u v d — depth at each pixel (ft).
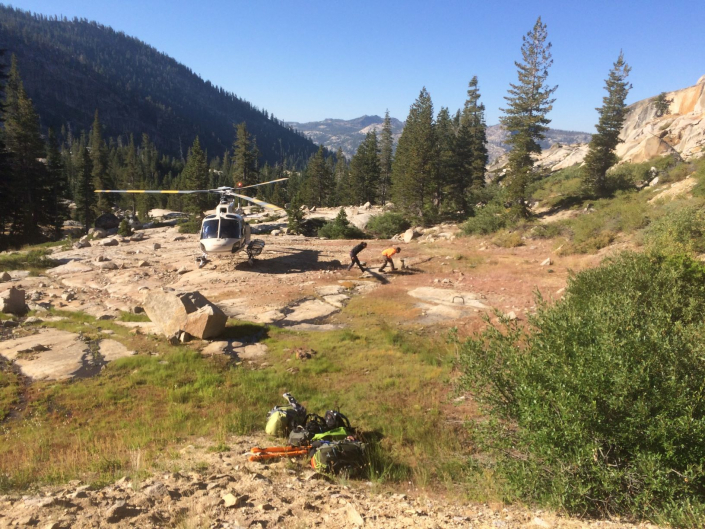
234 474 15.98
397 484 16.79
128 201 337.93
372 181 227.61
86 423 22.84
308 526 11.93
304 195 262.67
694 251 40.75
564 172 168.76
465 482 16.66
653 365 13.94
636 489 13.28
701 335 15.84
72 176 391.45
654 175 107.86
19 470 16.65
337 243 92.68
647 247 44.75
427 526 12.00
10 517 11.52
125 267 65.41
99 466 16.99
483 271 60.49
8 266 64.34
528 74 120.67
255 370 30.66
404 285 54.54
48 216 180.65
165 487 14.06
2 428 22.16
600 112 109.91
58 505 12.29
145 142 531.09
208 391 26.53
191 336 36.35
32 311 42.91
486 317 18.88
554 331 16.58
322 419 20.35
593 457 13.21
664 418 13.06
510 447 16.02
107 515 11.66
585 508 13.35
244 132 234.38
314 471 17.11
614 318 16.05
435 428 21.79
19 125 164.86
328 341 36.09
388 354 33.01
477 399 17.48
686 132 135.95
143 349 34.04
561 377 14.40
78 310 44.65
